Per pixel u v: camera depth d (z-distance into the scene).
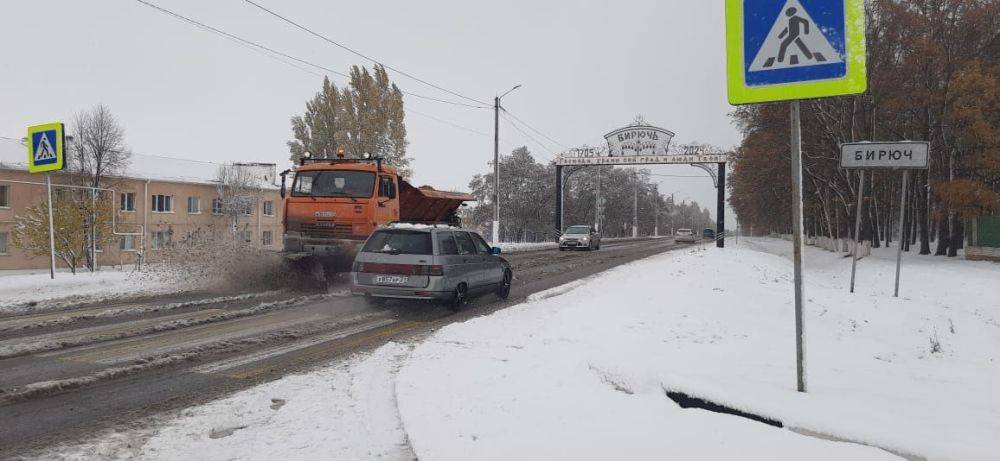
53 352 6.25
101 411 4.39
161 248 12.90
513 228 73.25
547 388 4.60
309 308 9.76
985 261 24.88
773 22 3.98
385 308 9.89
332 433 3.93
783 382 4.25
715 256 23.47
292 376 5.42
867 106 30.67
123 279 12.66
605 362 4.86
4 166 33.66
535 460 3.16
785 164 33.00
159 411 4.40
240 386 5.10
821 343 7.71
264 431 3.98
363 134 41.94
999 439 2.95
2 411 4.35
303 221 12.37
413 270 9.30
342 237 12.12
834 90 3.80
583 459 3.11
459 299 9.84
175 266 12.31
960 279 17.55
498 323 7.91
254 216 50.91
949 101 27.28
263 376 5.45
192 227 45.78
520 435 3.59
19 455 3.54
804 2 3.89
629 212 99.50
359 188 12.33
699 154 39.16
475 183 72.12
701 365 4.81
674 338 6.88
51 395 4.78
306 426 4.07
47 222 21.22
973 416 3.38
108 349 6.42
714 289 12.07
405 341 7.14
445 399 4.44
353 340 7.20
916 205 42.25
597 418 3.79
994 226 25.38
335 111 49.94
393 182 13.17
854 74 3.76
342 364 5.93
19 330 7.39
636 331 7.12
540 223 71.94
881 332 9.41
